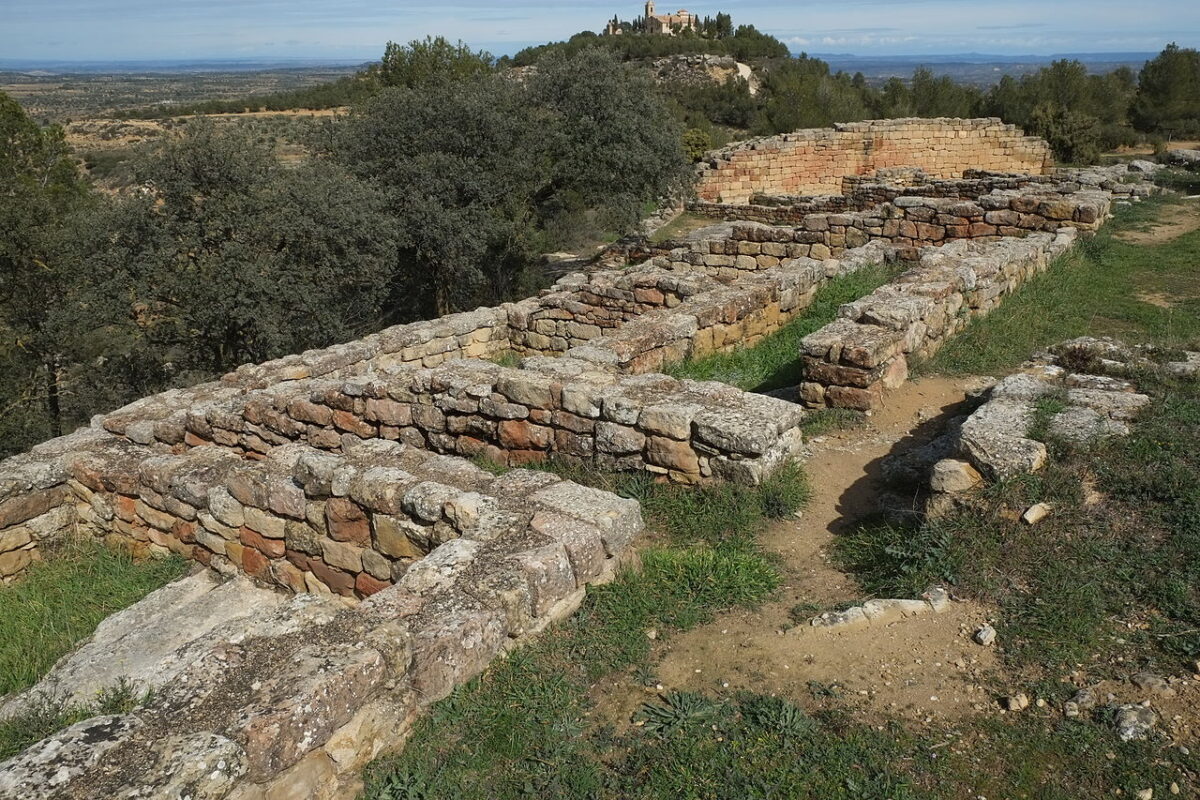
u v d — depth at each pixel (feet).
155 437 32.68
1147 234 57.41
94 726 12.15
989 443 20.36
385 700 13.82
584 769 13.25
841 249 56.75
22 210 69.92
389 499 20.02
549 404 25.57
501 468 26.84
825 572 19.51
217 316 58.59
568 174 77.05
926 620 16.58
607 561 18.30
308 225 59.72
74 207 79.10
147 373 72.18
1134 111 141.28
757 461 22.00
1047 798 12.27
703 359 37.52
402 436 29.76
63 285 70.13
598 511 18.58
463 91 73.72
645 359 34.27
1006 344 34.22
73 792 10.89
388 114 73.51
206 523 25.09
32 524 28.43
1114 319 38.45
